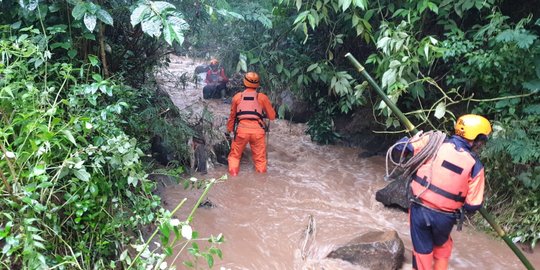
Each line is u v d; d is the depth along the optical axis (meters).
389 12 5.80
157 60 6.29
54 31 3.30
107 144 2.86
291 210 4.85
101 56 4.18
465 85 5.18
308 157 6.69
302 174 5.98
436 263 3.44
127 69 5.18
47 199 2.61
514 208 4.40
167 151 5.41
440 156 3.20
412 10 5.00
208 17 5.04
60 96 3.45
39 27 3.63
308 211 4.84
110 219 3.00
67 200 2.66
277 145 7.16
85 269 2.69
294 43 7.10
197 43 7.79
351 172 6.11
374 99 6.80
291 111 7.98
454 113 5.79
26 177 2.49
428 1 4.70
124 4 4.30
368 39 5.30
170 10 3.21
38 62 2.96
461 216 3.23
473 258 4.03
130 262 2.56
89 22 3.05
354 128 7.17
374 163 6.44
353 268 3.73
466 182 3.15
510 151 4.14
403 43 4.86
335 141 7.28
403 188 4.86
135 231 3.36
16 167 2.52
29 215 2.40
